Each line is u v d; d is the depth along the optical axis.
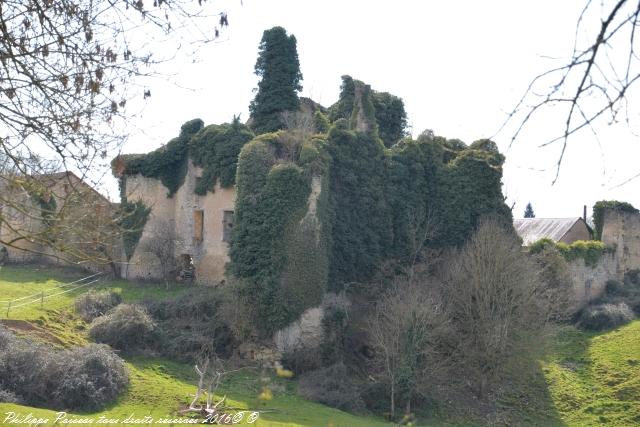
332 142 42.69
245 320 36.53
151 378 30.00
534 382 39.38
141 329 33.78
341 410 32.03
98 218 11.30
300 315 37.56
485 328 37.78
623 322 48.56
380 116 53.75
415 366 34.72
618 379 39.41
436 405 35.41
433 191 47.66
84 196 11.29
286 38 48.66
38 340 29.42
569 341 45.97
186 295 39.62
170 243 46.44
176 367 32.88
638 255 59.59
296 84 48.66
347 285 41.28
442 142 48.84
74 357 27.14
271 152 39.88
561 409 36.56
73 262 11.62
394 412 33.59
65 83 10.87
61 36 10.84
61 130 10.95
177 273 46.69
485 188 47.34
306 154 39.50
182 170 47.66
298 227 38.19
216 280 44.81
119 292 42.41
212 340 35.47
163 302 38.38
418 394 34.62
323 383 33.78
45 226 12.10
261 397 9.59
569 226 65.31
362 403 33.25
